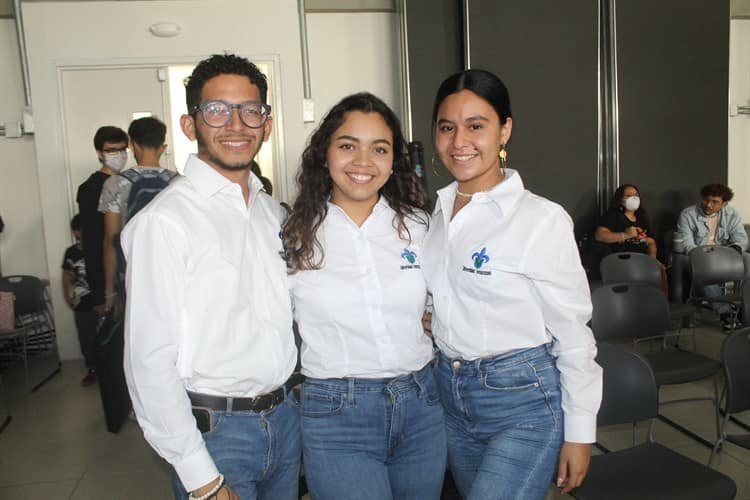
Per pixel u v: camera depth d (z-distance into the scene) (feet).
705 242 18.08
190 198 4.68
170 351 4.37
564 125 18.42
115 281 11.23
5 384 15.48
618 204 17.69
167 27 16.83
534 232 4.83
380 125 5.18
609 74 18.75
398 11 17.65
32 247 17.92
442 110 5.24
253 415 4.79
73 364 17.01
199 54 17.17
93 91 17.01
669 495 6.33
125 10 16.81
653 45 18.88
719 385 13.03
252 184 5.27
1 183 17.66
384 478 5.10
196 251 4.55
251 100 4.84
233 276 4.66
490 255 4.91
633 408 7.47
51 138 16.72
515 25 17.80
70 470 10.59
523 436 5.00
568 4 18.08
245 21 17.34
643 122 19.04
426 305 5.83
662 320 10.83
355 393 5.04
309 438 5.11
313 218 5.18
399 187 5.56
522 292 4.91
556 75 18.20
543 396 4.99
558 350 4.98
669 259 18.85
